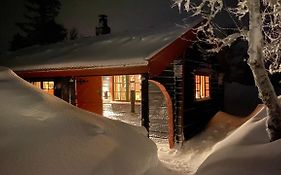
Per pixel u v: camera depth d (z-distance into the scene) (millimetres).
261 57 5375
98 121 5762
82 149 4570
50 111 5297
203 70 12414
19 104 5230
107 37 13922
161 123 9906
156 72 9016
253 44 5383
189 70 10727
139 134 6246
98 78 12484
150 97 10141
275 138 5344
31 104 5344
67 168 4113
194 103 11133
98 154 4613
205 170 4914
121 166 4672
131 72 9133
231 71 21719
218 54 14680
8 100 5258
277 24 6691
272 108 5383
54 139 4535
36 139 4398
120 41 12055
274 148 4656
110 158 4660
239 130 6926
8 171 3738
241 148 5242
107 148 4852
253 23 5387
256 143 5523
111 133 5438
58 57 11930
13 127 4531
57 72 10984
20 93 5629
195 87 11305
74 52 12180
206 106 12703
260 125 6309
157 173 5613
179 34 10312
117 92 12977
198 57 11789
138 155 5277
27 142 4281
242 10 6070
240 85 20906
